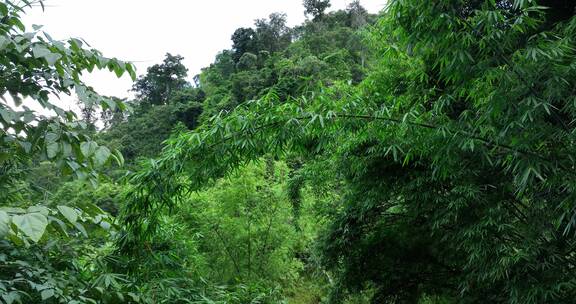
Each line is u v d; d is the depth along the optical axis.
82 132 2.09
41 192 2.48
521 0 2.24
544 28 3.88
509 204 3.77
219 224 6.24
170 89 33.59
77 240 2.64
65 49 1.96
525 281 3.18
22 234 1.85
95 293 2.22
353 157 5.05
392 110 2.99
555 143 2.51
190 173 3.13
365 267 5.76
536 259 3.16
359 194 5.45
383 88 4.42
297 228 6.68
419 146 3.10
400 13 2.52
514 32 2.44
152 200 3.18
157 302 2.69
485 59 2.51
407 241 5.49
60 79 2.04
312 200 6.56
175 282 2.99
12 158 2.14
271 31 31.42
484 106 2.70
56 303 2.04
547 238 3.10
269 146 2.93
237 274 6.25
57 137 1.90
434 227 4.42
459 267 5.09
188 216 5.96
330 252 5.80
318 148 2.95
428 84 4.05
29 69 1.99
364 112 2.89
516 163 2.54
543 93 2.45
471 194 3.69
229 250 6.32
